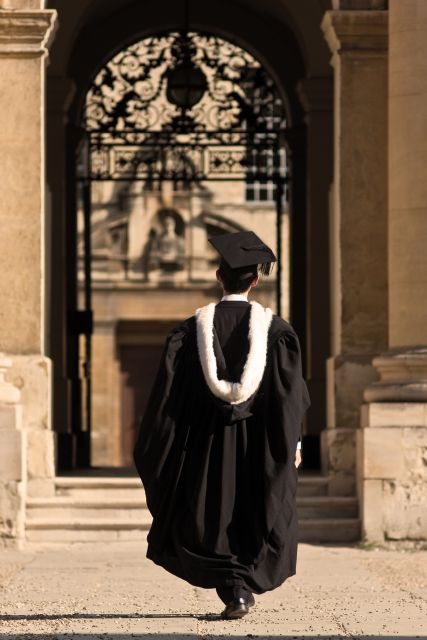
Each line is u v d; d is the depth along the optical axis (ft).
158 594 45.47
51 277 96.99
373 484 64.18
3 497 63.31
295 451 37.37
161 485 37.47
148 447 37.37
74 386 100.53
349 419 70.23
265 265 38.93
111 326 216.33
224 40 109.91
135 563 56.13
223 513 36.68
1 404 64.59
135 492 68.18
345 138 71.05
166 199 217.97
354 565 55.93
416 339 65.77
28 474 67.41
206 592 46.06
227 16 108.27
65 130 99.86
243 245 38.63
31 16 68.13
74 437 95.86
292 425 36.91
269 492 36.60
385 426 64.44
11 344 67.77
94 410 215.92
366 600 43.68
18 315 67.77
